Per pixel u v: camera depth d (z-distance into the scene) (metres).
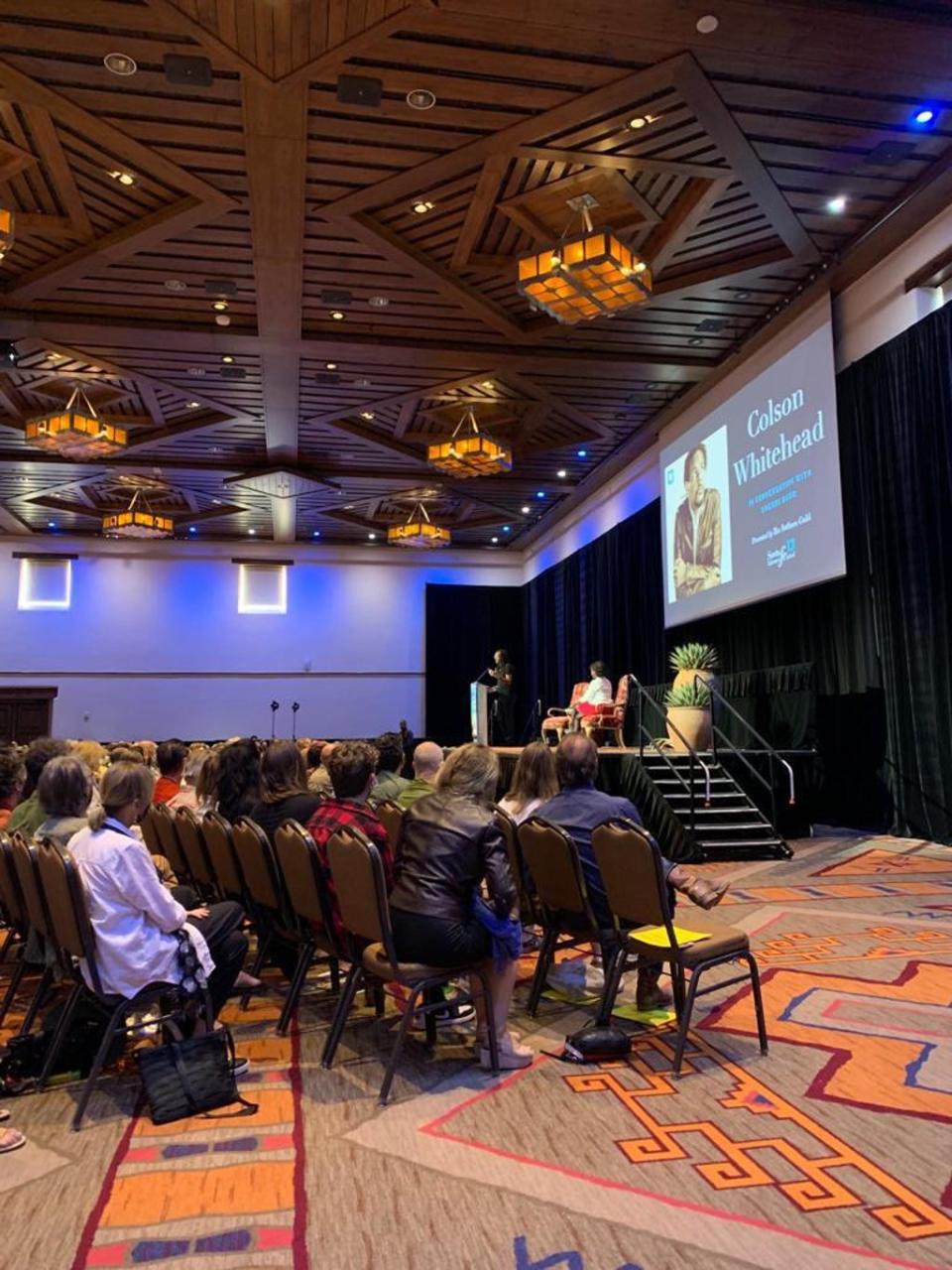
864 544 8.95
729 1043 3.23
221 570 19.78
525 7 5.15
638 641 14.25
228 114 6.03
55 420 10.48
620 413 12.12
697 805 8.27
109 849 2.85
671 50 5.57
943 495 7.77
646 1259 1.91
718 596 11.02
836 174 7.00
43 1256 1.96
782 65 5.75
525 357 10.09
